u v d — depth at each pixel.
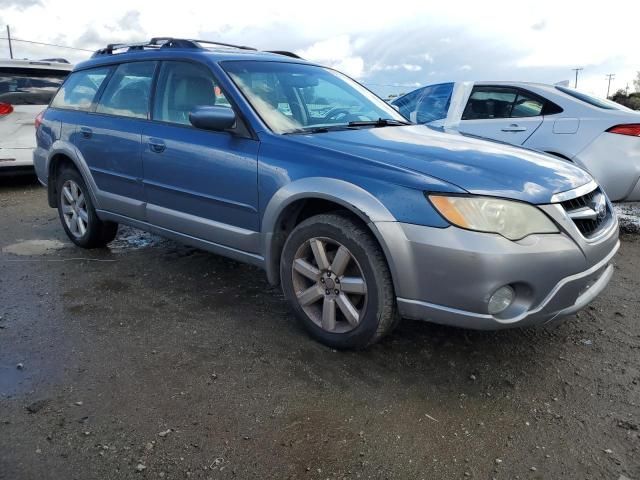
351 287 2.97
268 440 2.39
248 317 3.59
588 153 5.48
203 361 3.02
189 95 3.88
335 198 2.90
